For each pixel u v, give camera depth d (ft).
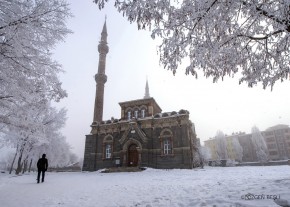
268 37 21.30
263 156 219.20
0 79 21.09
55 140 103.24
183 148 88.12
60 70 25.22
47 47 23.61
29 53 22.30
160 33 17.90
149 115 110.42
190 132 97.71
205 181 34.68
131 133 96.58
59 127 85.76
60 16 22.50
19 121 24.54
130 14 18.21
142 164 89.51
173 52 18.74
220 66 22.27
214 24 18.08
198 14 16.85
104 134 105.81
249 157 252.42
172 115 95.86
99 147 104.12
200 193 21.44
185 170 76.84
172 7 17.75
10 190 28.78
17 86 22.15
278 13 16.83
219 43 20.03
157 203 17.95
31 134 26.30
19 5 20.08
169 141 92.53
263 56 23.26
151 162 91.09
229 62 22.15
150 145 93.97
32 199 23.12
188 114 95.14
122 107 117.39
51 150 107.14
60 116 85.25
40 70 23.54
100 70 153.28
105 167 98.68
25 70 22.66
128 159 94.84
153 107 116.37
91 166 100.89
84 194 26.45
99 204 19.77
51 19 22.31
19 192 27.37
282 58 22.97
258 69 23.66
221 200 15.99
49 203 21.12
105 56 162.91
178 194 22.16
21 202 21.44
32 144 83.71
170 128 94.02
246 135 264.93
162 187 29.58
